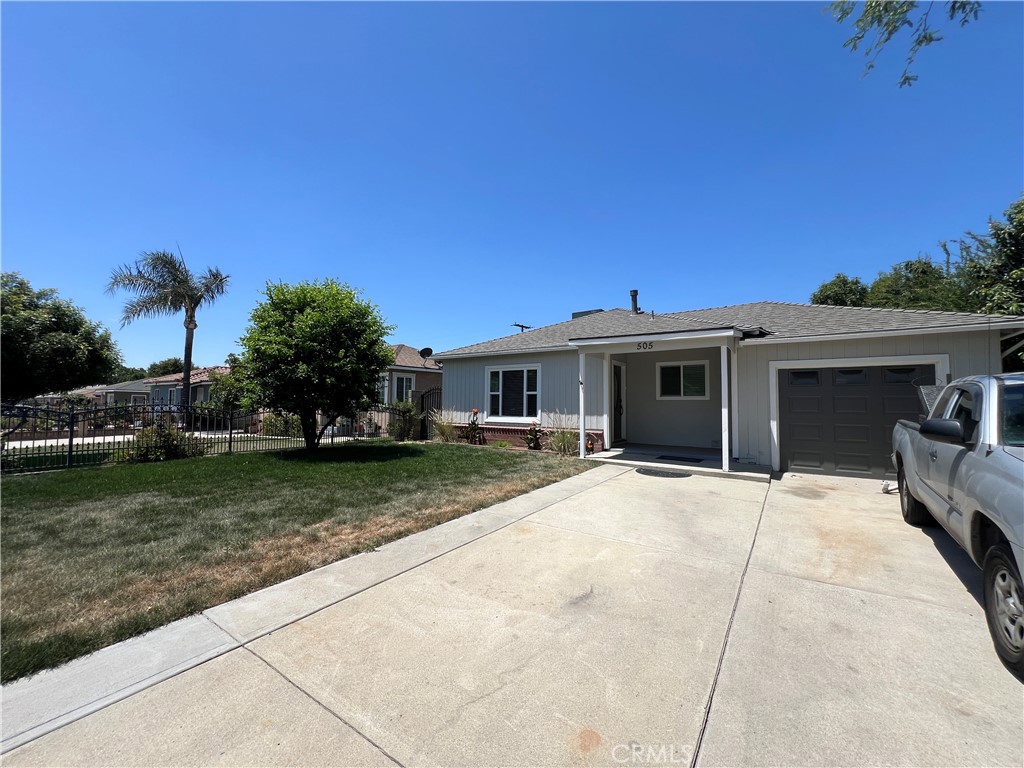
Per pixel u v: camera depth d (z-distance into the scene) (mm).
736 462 10219
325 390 11172
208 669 2709
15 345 11547
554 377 13336
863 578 4109
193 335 21203
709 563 4465
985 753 2098
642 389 13906
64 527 5391
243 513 6008
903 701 2473
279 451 12266
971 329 7957
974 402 3865
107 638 2996
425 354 18875
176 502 6574
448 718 2312
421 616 3377
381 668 2730
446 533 5305
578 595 3752
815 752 2111
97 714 2311
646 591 3834
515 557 4594
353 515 5941
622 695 2508
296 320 10922
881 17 4535
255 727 2236
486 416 14797
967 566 4371
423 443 14773
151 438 10883
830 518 6055
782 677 2682
